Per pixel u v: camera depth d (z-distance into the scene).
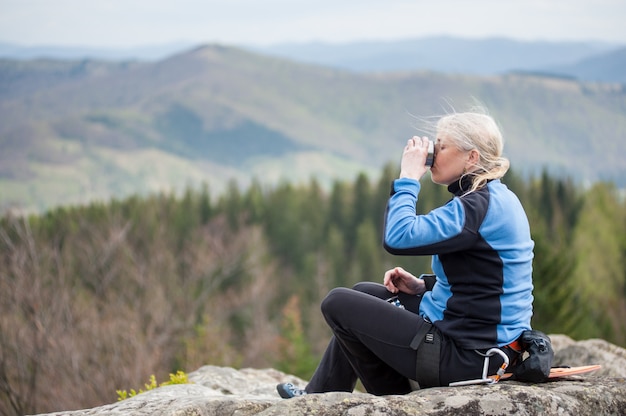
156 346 16.19
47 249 13.90
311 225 79.00
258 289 31.52
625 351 5.16
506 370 3.09
